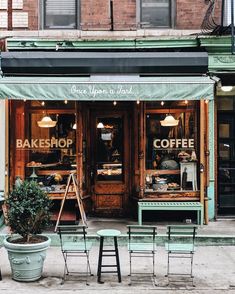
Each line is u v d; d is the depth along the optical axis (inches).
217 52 434.6
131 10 457.4
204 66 421.1
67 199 439.8
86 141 477.4
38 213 304.8
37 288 286.5
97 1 456.8
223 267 330.0
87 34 452.4
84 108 470.0
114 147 482.9
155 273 315.6
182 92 383.2
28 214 302.4
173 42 434.9
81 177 446.0
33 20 458.0
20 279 297.3
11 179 439.2
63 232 306.2
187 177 446.3
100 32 453.4
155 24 467.5
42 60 420.5
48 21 467.8
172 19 467.2
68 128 451.2
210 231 405.1
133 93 382.0
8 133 434.6
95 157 482.0
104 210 476.4
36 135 449.1
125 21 457.4
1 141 443.5
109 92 382.0
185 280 301.4
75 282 298.0
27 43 436.8
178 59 419.8
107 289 285.7
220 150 477.4
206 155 442.3
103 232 303.1
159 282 297.7
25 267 295.4
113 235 294.8
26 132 448.5
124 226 426.6
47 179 445.4
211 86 384.2
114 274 313.1
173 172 447.2
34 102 449.4
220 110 472.1
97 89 381.7
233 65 434.3
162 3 467.5
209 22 452.1
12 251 295.0
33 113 449.4
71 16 467.8
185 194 437.7
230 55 433.7
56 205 445.4
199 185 441.7
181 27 458.6
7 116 435.5
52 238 385.7
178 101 448.5
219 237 385.4
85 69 421.1
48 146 449.1
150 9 467.8
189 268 327.3
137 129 451.2
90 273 312.5
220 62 435.5
